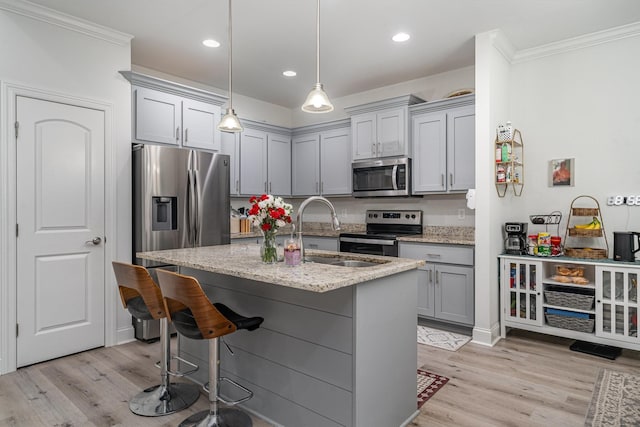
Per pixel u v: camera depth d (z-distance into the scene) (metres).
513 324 3.21
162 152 3.27
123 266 2.05
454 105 3.71
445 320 3.47
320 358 1.81
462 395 2.27
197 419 1.98
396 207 4.49
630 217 3.04
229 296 2.29
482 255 3.16
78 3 2.67
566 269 3.09
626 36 3.04
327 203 2.12
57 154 2.82
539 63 3.45
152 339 3.21
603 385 2.38
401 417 1.97
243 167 4.51
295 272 1.74
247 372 2.17
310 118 5.41
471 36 3.21
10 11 2.60
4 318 2.58
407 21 2.95
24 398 2.24
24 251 2.67
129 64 3.22
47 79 2.77
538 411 2.08
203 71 4.06
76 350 2.92
